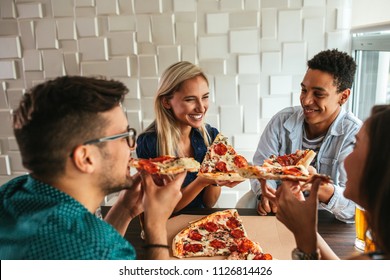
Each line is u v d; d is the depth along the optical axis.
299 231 0.82
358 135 0.69
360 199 0.64
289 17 1.98
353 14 1.98
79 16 2.10
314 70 1.35
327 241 1.10
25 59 2.20
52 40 2.14
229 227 1.17
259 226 1.19
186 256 1.04
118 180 0.79
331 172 1.51
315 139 1.54
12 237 0.67
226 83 2.11
